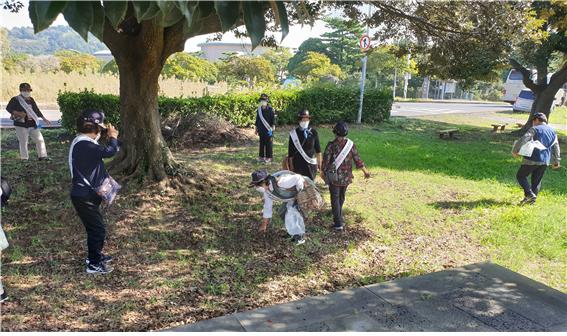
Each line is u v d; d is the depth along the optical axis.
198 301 4.25
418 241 6.06
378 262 5.36
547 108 16.20
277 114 15.70
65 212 6.07
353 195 7.97
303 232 5.61
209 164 9.40
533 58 15.51
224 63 39.09
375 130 16.72
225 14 1.69
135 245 5.40
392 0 9.56
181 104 12.93
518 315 4.12
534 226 6.61
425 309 4.18
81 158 4.41
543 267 5.42
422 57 13.88
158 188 6.99
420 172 9.98
